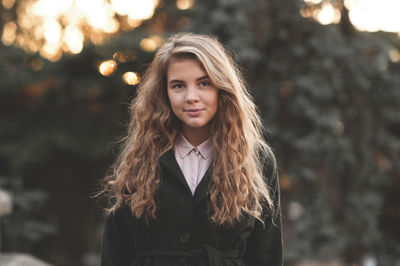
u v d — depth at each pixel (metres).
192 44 1.64
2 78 8.77
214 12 5.38
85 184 9.31
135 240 1.73
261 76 5.67
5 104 9.08
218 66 1.63
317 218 5.59
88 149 8.63
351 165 5.84
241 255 1.74
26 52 9.34
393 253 7.01
